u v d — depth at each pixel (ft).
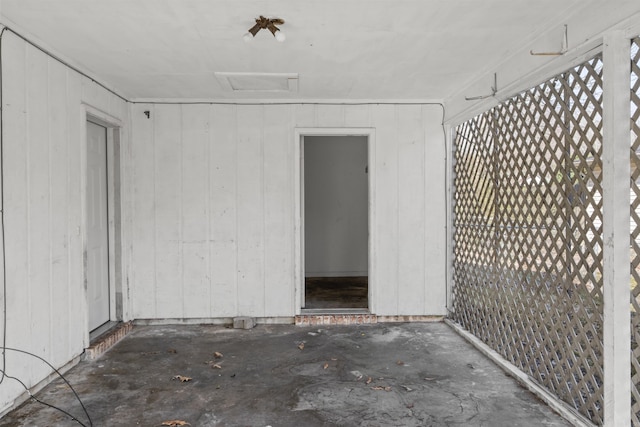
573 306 8.98
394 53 11.46
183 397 9.85
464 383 10.51
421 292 16.29
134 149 15.80
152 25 9.64
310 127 16.10
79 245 12.03
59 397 9.80
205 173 15.98
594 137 8.08
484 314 13.23
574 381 8.85
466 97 14.01
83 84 12.33
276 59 11.94
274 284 16.16
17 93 9.38
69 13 8.96
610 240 7.52
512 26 9.65
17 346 9.28
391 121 16.21
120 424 8.63
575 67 8.83
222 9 8.90
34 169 9.95
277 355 12.62
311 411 9.14
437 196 16.28
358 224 24.30
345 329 15.25
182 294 15.98
